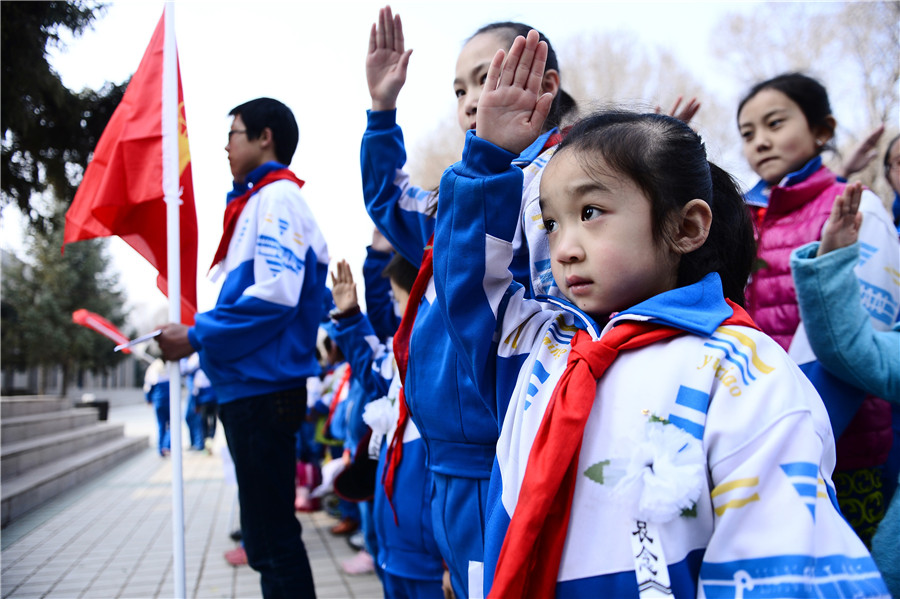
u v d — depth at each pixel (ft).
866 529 6.35
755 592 2.72
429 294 5.65
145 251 9.09
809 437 2.95
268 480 7.93
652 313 3.33
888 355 5.52
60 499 20.42
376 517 7.40
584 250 3.46
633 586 2.99
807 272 5.71
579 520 3.19
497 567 3.26
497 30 5.58
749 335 3.24
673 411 3.14
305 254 8.52
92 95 18.44
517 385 3.93
